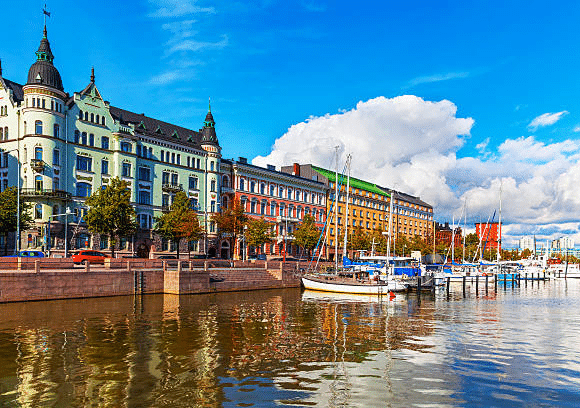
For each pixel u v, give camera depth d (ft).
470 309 144.87
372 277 210.59
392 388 57.93
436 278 247.09
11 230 177.88
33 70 207.10
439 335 94.84
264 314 120.37
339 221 380.37
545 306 157.99
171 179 254.88
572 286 289.94
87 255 169.17
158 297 150.51
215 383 58.18
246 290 189.67
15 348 74.43
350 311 131.75
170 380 59.00
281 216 319.06
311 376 62.28
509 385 60.34
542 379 63.31
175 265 172.35
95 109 223.92
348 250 347.77
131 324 98.02
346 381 60.34
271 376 61.82
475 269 323.78
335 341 86.17
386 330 99.60
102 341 80.59
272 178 316.81
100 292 141.28
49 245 193.36
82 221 212.84
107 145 228.02
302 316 118.62
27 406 49.19
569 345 86.43
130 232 202.18
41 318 102.94
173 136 261.65
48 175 201.16
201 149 272.92
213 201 275.39
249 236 258.37
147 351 73.92
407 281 215.72
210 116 286.87
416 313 130.93
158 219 231.91
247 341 83.87
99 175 223.30
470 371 66.64
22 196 193.88
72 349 74.28
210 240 270.46
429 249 431.02
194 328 95.40
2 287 121.19
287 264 223.10
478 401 53.98
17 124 208.13
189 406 50.01
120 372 61.98
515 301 176.96
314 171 383.04
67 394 52.95
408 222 488.44
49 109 203.00
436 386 59.16
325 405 51.29
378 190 446.19
